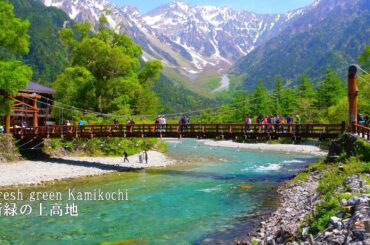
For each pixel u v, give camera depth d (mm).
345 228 11547
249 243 15477
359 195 14602
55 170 36594
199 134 37781
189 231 18531
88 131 44531
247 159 51750
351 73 30562
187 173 37750
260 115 38219
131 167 41031
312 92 89562
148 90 70375
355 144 26562
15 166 37281
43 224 19641
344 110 57781
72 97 58344
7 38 37938
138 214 21812
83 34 63531
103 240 17266
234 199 25625
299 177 29688
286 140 82000
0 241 17000
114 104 59594
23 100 54188
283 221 17438
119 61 58219
